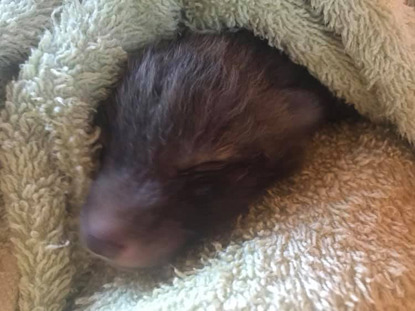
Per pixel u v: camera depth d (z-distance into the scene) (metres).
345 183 0.09
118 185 0.09
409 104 0.10
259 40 0.10
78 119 0.09
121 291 0.09
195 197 0.09
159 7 0.10
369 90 0.10
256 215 0.09
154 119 0.09
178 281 0.09
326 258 0.08
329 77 0.10
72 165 0.09
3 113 0.09
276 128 0.10
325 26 0.10
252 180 0.10
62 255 0.09
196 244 0.09
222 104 0.09
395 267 0.08
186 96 0.09
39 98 0.09
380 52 0.09
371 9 0.09
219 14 0.10
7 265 0.09
